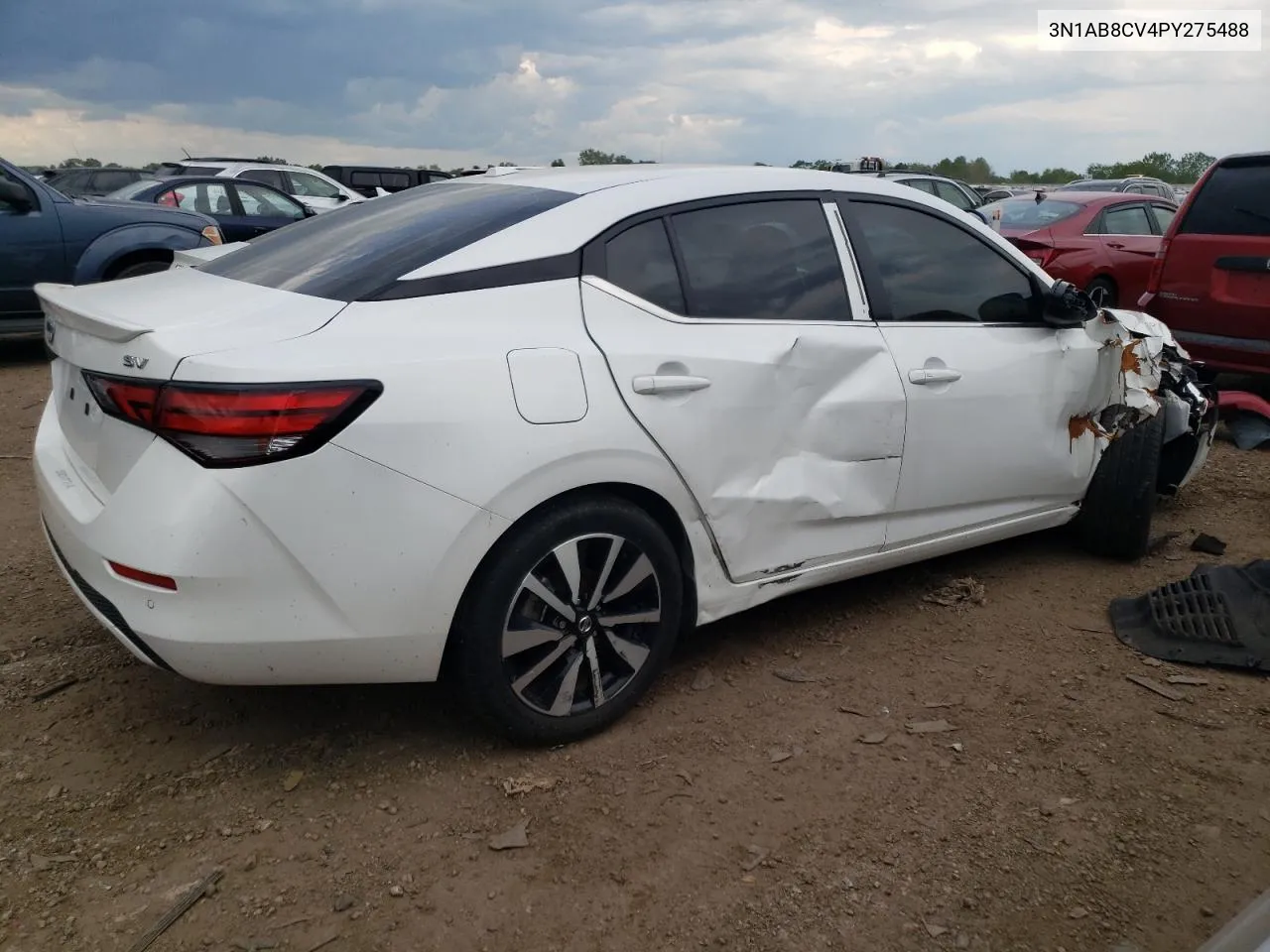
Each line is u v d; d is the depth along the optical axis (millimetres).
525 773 2816
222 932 2232
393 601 2506
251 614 2406
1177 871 2471
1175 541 4664
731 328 3094
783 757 2908
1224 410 5797
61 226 8180
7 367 8477
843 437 3324
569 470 2689
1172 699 3264
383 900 2334
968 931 2271
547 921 2283
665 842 2545
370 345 2490
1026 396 3842
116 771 2803
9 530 4633
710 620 3201
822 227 3424
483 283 2723
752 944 2229
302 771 2812
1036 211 10609
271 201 12469
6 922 2238
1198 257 6773
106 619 2600
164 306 2717
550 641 2803
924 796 2740
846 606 3938
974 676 3396
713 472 3021
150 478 2412
